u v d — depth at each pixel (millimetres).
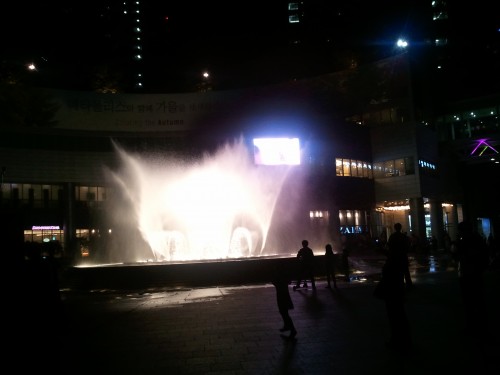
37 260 5422
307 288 17172
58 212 46844
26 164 43969
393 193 50531
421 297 13148
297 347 8109
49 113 46844
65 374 7012
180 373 6855
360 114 54125
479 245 8453
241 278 20531
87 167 45719
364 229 49656
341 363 6977
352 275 22734
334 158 47500
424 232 48344
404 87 51094
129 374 6918
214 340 8984
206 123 49188
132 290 19625
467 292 8445
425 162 51250
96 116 48031
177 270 20516
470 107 55406
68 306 15180
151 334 9844
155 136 45688
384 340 8359
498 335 8344
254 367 6992
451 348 7555
